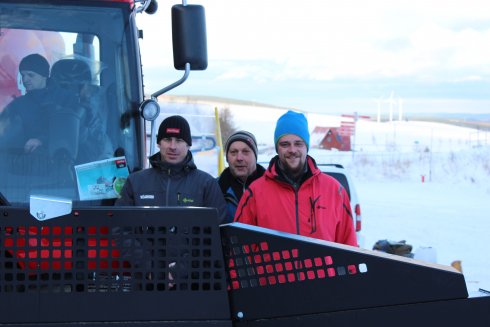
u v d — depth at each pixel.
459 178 28.83
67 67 4.95
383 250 8.41
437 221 16.34
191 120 12.53
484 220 16.52
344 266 3.50
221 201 4.84
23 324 3.41
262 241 3.53
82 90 4.96
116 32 5.07
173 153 4.76
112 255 3.46
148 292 3.46
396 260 3.49
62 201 3.42
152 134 5.28
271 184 4.94
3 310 3.41
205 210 3.49
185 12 4.93
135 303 3.45
